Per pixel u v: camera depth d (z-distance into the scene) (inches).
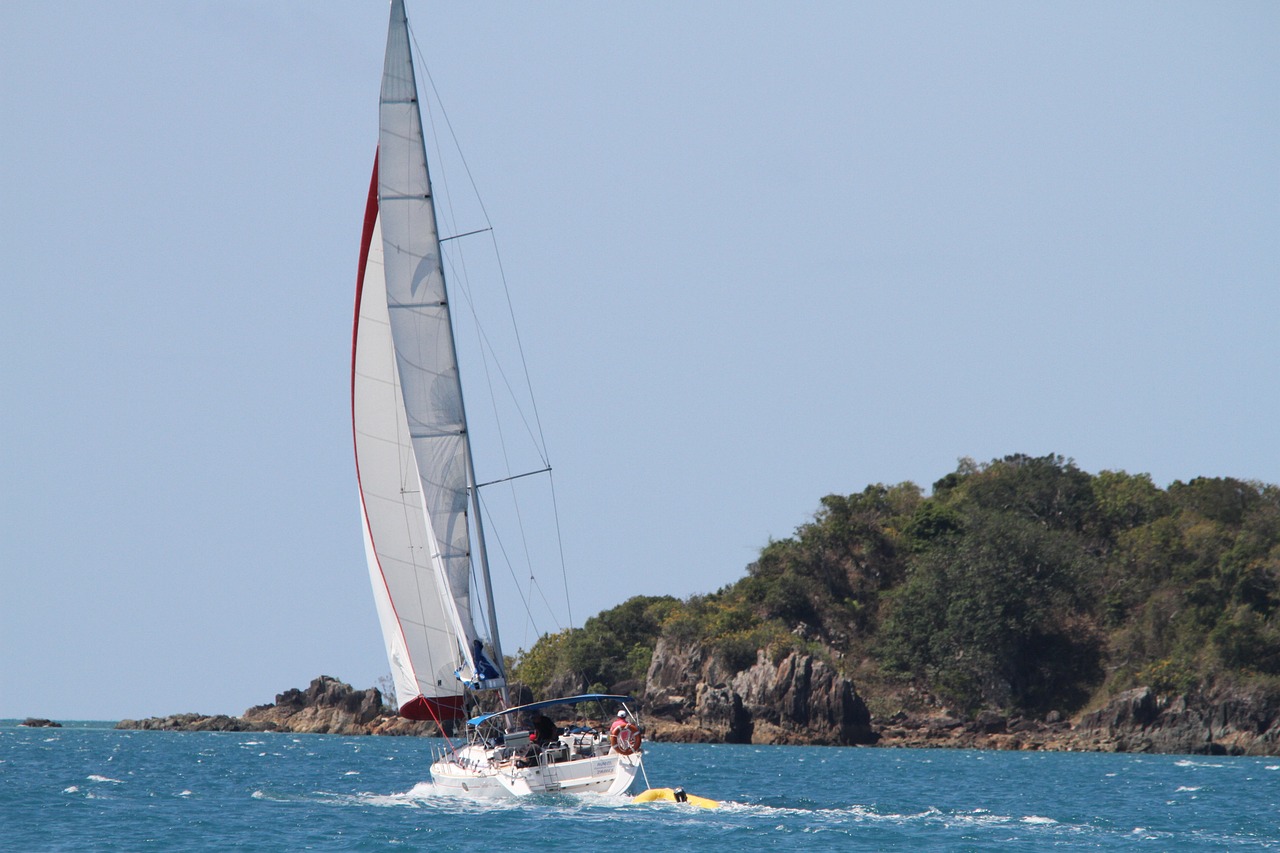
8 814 6766.7
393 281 6845.5
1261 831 6752.0
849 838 5812.0
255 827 6112.2
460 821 6067.9
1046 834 6274.6
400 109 6914.4
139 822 6407.5
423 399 6870.1
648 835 5654.5
